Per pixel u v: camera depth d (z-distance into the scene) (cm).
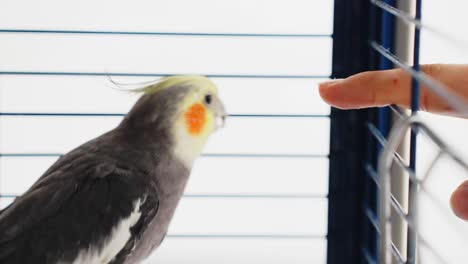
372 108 127
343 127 130
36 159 138
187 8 133
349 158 131
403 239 118
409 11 115
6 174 138
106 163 103
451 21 133
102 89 135
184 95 109
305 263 140
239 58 135
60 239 95
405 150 115
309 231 142
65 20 133
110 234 96
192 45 135
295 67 135
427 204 122
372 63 124
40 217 97
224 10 134
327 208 134
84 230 96
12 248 94
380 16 121
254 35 131
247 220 143
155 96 109
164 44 135
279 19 134
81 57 134
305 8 133
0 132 135
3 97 134
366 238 132
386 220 70
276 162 140
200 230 143
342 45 127
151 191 102
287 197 141
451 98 55
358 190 132
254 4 133
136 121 109
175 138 108
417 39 74
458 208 88
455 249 125
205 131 111
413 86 74
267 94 137
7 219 98
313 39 133
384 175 70
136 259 108
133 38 134
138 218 99
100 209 97
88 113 135
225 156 138
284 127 138
